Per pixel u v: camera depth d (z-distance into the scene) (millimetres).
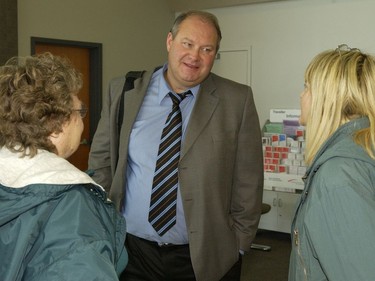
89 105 5008
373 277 866
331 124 1066
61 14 4461
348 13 4375
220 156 1658
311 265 1043
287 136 4121
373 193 916
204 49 1646
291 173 4020
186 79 1644
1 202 769
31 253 757
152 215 1661
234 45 5105
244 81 5074
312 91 1100
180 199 1646
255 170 1779
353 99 1044
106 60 4922
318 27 4547
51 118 863
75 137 951
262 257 3885
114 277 757
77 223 782
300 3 4625
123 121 1744
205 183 1627
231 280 1794
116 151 1788
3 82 857
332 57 1099
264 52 4902
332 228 920
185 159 1624
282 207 4434
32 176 786
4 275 728
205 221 1629
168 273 1688
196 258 1618
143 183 1673
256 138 1781
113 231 877
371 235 878
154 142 1680
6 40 3947
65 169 828
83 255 750
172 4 5500
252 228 1784
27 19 4195
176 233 1656
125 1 5043
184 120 1700
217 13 5191
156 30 5445
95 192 887
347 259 894
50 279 728
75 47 4750
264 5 4852
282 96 4824
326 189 939
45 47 4500
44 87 859
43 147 867
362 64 1070
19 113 832
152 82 1820
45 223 773
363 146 972
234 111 1725
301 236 1066
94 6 4742
